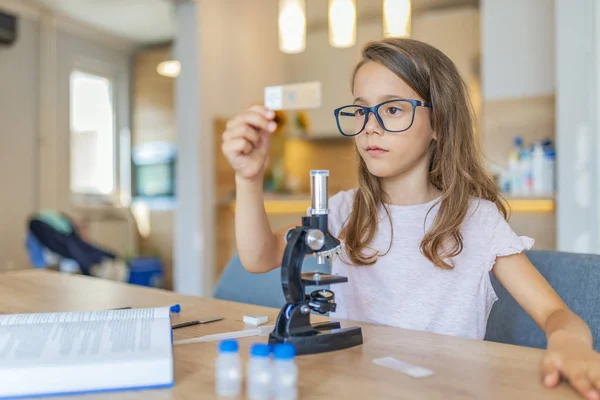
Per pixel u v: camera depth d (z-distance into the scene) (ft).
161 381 1.87
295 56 15.12
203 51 11.61
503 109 10.68
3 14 13.93
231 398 1.77
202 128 11.55
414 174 3.69
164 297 3.97
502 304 3.80
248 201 3.00
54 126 16.29
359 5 13.82
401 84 3.11
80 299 3.90
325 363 2.17
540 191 9.82
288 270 2.36
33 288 4.37
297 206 12.09
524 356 2.30
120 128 19.20
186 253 11.65
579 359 1.98
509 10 10.57
